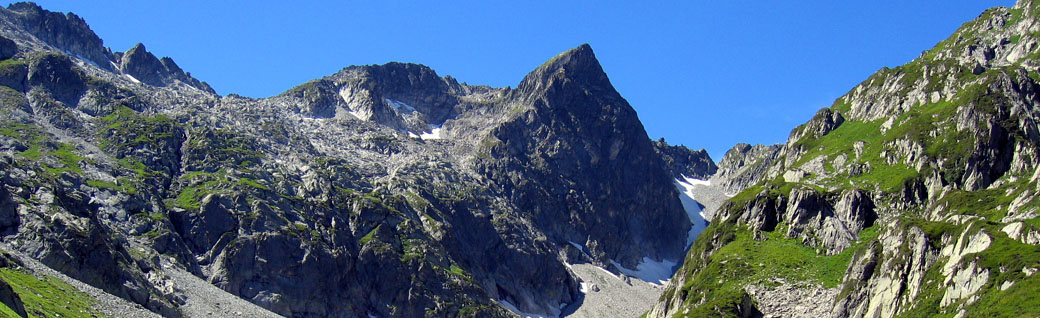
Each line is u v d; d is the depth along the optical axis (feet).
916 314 565.94
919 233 627.87
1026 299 496.64
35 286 539.70
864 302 640.17
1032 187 639.35
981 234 578.66
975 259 551.59
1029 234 552.82
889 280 623.77
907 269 619.67
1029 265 522.06
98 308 578.25
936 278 585.63
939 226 633.61
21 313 440.86
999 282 526.16
